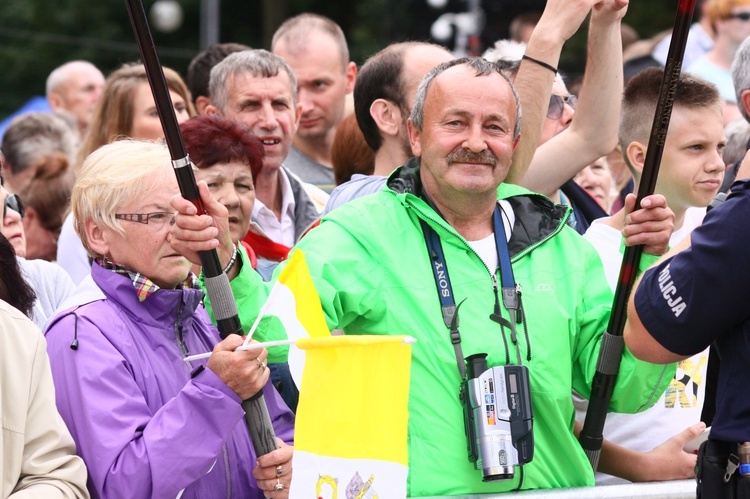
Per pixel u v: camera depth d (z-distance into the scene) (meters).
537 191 12.57
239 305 9.58
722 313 7.98
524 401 9.19
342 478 8.55
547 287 9.88
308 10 44.94
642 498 9.28
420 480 9.23
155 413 8.82
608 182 16.00
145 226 8.99
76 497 8.30
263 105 13.63
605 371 9.62
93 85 23.69
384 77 12.76
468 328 9.57
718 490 8.14
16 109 39.50
